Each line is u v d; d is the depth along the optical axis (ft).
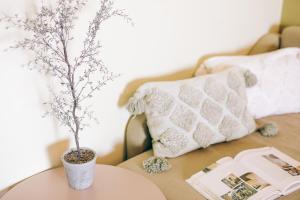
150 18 5.10
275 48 7.04
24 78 3.97
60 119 4.31
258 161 4.76
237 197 4.09
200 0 5.75
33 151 4.36
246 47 7.18
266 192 4.14
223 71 5.71
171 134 4.91
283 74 6.18
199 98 5.19
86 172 3.86
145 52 5.26
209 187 4.28
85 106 4.74
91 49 4.01
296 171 4.56
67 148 4.72
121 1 4.63
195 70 6.31
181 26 5.64
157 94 5.06
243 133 5.40
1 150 4.05
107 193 3.90
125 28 4.83
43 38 3.71
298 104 6.27
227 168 4.59
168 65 5.74
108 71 4.85
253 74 5.88
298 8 7.23
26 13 3.77
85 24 4.33
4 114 3.93
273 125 5.66
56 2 3.96
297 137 5.56
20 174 4.33
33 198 3.81
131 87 5.29
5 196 3.86
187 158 4.96
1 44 3.67
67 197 3.83
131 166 4.80
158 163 4.63
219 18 6.26
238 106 5.42
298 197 4.19
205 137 5.04
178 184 4.38
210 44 6.35
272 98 6.10
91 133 4.97
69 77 3.72
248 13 6.81
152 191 3.94
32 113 4.17
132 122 5.35
